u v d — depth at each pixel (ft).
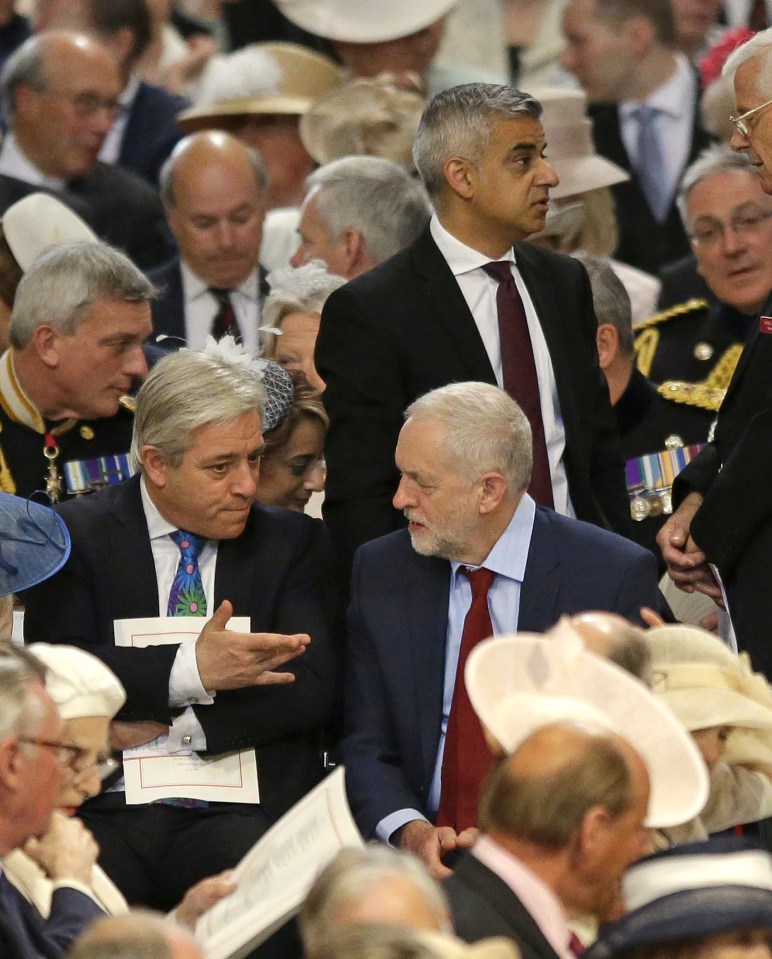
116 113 92.73
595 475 61.57
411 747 53.47
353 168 72.95
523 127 57.52
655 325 75.97
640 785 35.50
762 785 46.93
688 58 99.66
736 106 55.88
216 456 53.42
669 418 71.10
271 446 60.70
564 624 39.58
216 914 45.03
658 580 61.62
